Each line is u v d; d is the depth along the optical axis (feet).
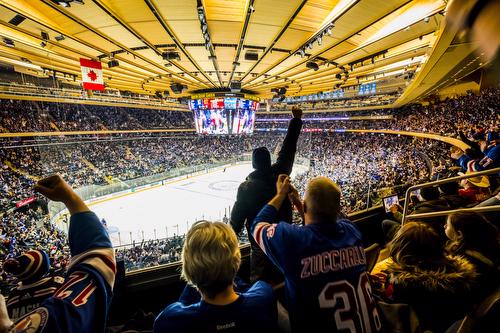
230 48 36.06
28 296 5.57
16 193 65.67
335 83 67.92
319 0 22.74
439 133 82.84
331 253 5.39
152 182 97.91
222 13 25.14
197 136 163.32
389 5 21.84
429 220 10.69
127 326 7.39
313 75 54.95
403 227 6.82
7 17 22.75
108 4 22.07
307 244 5.40
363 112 153.89
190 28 28.17
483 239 6.57
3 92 62.69
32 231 46.24
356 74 55.88
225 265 4.50
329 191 5.84
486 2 1.68
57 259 31.07
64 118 97.40
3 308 2.82
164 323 4.60
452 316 5.59
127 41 31.89
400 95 91.91
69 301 3.14
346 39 30.76
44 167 84.38
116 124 123.75
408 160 73.67
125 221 68.03
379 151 117.70
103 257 3.79
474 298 5.52
